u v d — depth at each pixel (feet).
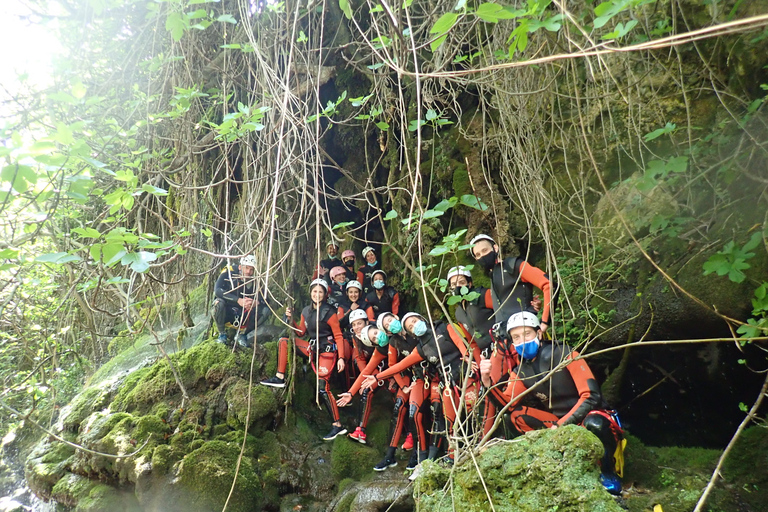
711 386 11.38
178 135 12.51
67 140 5.90
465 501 8.66
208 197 12.89
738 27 3.25
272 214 7.87
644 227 12.26
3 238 7.82
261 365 17.84
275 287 19.52
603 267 12.77
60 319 15.92
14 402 21.93
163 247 7.06
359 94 20.66
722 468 10.37
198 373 17.30
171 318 22.03
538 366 10.47
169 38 11.87
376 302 18.52
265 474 15.14
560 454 8.34
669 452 11.53
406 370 15.05
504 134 11.46
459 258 17.07
